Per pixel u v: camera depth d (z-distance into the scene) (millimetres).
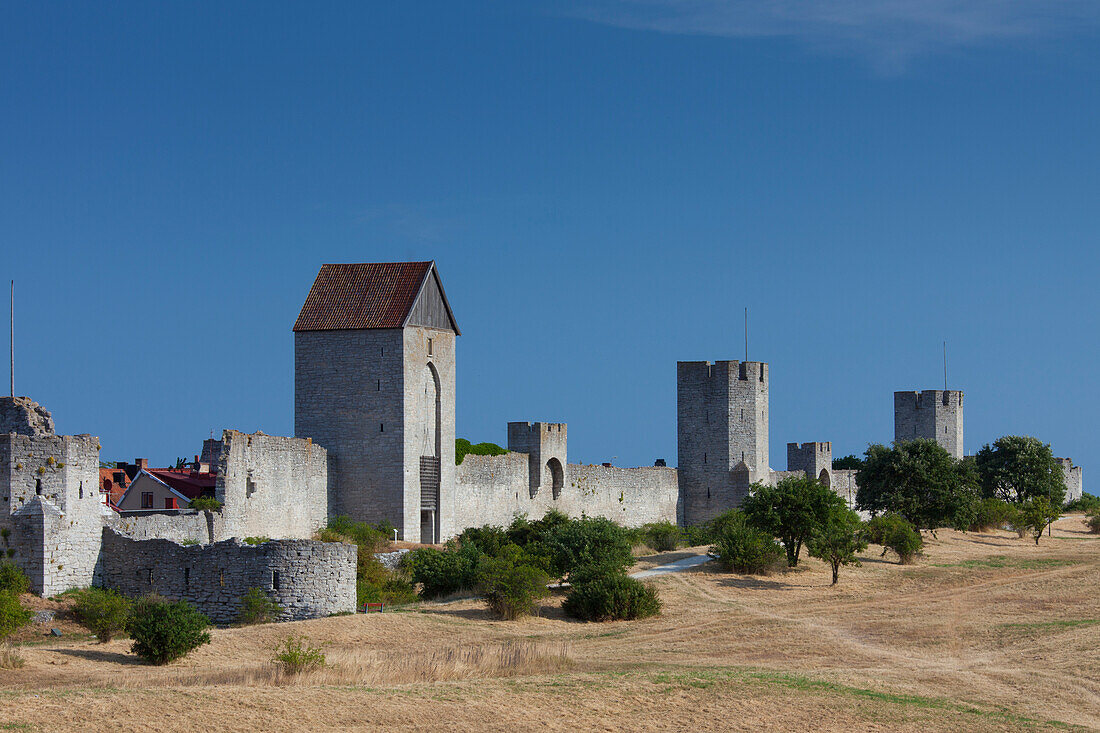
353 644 47719
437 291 82500
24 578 49750
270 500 69312
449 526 82000
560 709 34625
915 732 35375
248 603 52094
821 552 68500
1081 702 39969
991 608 60062
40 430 54688
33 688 33438
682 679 39500
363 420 78500
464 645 48062
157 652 42062
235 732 29531
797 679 41000
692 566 71875
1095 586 66375
